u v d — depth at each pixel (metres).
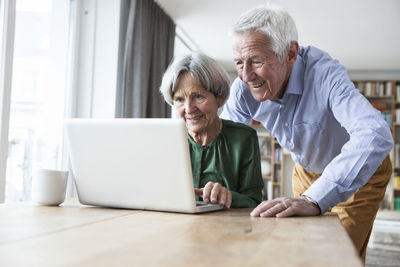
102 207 1.19
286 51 1.35
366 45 5.34
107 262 0.50
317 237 0.71
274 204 1.06
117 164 1.12
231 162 1.47
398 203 6.28
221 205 1.20
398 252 3.32
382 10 4.18
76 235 0.70
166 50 4.45
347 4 4.07
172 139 1.03
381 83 6.61
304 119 1.59
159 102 4.05
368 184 1.62
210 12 4.43
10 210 1.06
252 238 0.69
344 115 1.33
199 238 0.68
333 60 1.55
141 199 1.10
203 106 1.42
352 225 1.57
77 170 1.19
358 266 0.50
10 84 2.48
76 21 3.27
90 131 1.14
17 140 2.63
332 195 1.09
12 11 2.48
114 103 3.34
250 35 1.29
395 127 6.63
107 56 3.38
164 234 0.72
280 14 1.33
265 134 6.87
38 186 1.17
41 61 2.88
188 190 1.04
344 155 1.14
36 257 0.53
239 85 1.77
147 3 3.84
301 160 1.79
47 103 2.96
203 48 5.80
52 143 3.03
